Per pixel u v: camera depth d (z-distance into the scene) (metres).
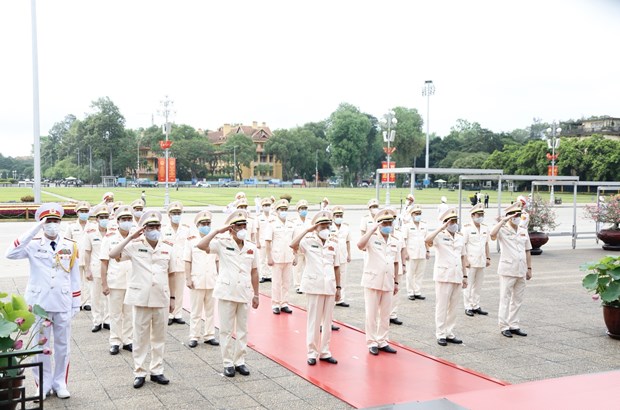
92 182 114.56
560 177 21.38
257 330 9.90
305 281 8.04
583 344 9.29
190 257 8.88
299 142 115.06
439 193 70.19
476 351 8.83
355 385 7.10
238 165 113.81
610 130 78.44
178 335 9.66
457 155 101.19
